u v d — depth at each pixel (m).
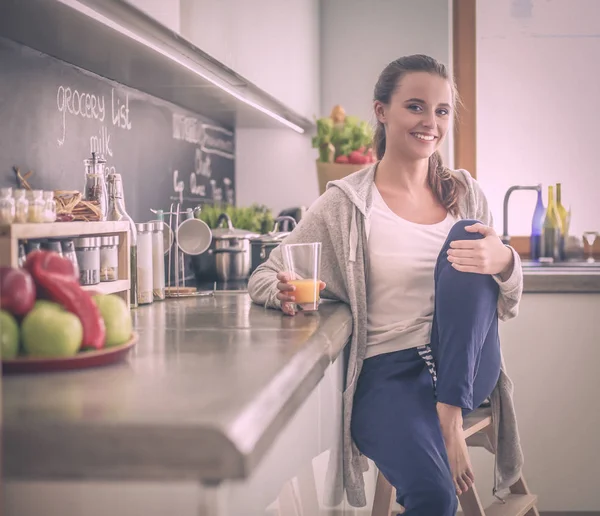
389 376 1.86
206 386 1.00
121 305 1.22
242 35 2.52
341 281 1.99
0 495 0.87
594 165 4.05
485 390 1.85
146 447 0.81
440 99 1.98
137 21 1.62
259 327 1.57
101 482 0.88
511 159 4.07
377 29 4.40
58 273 1.17
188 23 1.91
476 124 4.07
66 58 2.04
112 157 2.43
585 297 2.89
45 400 0.93
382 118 2.07
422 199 2.04
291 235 2.02
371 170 2.05
